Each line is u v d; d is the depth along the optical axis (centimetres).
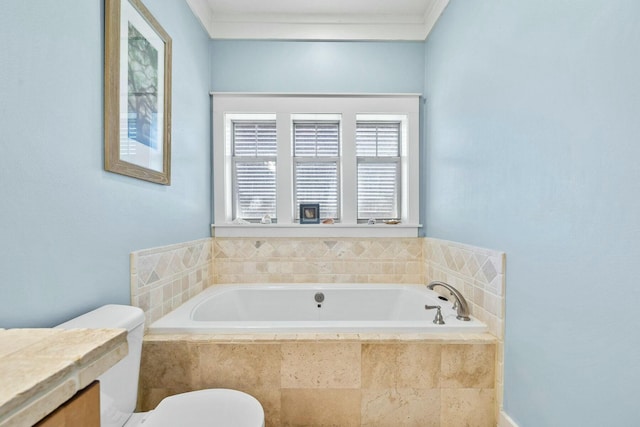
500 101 125
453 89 171
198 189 195
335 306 209
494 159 129
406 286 211
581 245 84
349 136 221
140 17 124
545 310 99
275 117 230
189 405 102
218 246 219
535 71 103
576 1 86
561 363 92
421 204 223
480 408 126
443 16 187
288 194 222
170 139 150
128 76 115
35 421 33
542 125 100
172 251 155
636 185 69
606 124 77
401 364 125
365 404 125
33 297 77
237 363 125
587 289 83
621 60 73
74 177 90
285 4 204
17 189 72
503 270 122
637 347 70
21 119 73
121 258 114
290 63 220
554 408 95
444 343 125
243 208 242
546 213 98
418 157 221
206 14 205
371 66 221
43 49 79
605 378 77
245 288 207
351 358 125
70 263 89
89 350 40
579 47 85
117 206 111
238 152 240
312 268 221
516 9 114
